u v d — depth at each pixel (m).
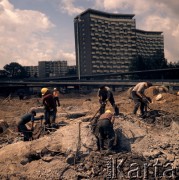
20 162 8.17
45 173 7.47
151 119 11.68
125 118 10.80
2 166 8.09
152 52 160.00
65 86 61.16
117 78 131.50
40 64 197.50
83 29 130.50
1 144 10.96
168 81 43.41
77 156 8.05
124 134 8.93
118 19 135.62
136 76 91.00
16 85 64.81
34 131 10.99
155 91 21.78
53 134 9.23
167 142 8.98
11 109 24.31
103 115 8.37
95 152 8.12
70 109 19.36
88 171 7.48
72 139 8.61
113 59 133.62
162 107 17.09
